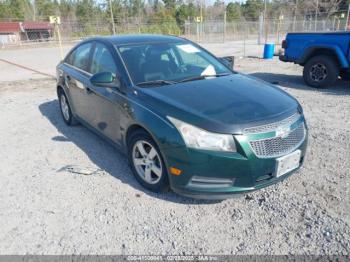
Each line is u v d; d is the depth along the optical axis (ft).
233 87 11.71
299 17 157.17
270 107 10.28
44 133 17.52
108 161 13.78
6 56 64.44
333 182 11.56
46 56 62.39
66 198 11.14
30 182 12.29
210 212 10.17
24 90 28.96
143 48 13.61
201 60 14.34
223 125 9.13
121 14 163.32
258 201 10.64
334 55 25.53
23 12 169.68
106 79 11.80
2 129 18.43
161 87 11.53
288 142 9.93
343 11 130.52
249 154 9.10
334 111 19.79
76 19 151.23
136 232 9.37
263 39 103.81
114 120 12.62
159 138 9.93
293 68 38.27
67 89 17.04
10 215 10.32
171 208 10.41
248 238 9.02
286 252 8.48
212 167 9.23
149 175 11.12
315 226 9.34
